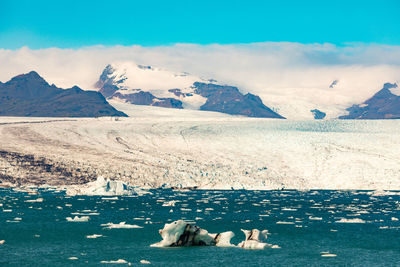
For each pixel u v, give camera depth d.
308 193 85.31
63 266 32.66
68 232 44.12
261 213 58.16
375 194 83.00
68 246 38.56
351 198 76.69
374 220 53.09
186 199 73.25
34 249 37.44
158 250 37.50
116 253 36.41
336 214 57.69
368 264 33.94
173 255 35.91
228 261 34.22
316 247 39.09
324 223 50.81
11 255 35.50
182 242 39.34
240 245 39.38
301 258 35.34
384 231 46.22
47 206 61.16
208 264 33.38
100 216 53.75
